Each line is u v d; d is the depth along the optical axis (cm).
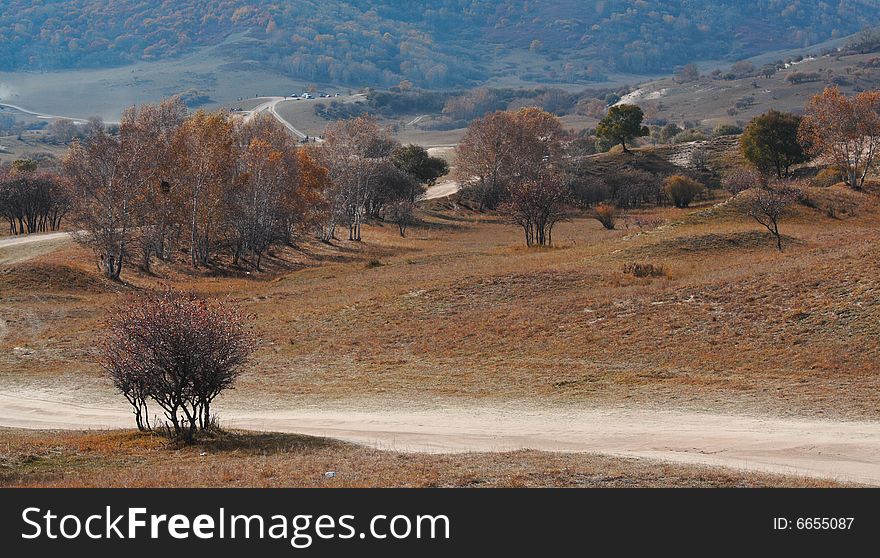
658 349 4338
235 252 10312
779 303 4719
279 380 4456
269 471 2275
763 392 3475
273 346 5256
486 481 2119
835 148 12888
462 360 4600
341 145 12875
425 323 5472
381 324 5566
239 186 9894
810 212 10156
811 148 13638
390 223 14288
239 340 3166
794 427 2962
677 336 4484
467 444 2936
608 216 12294
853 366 3659
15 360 5125
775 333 4262
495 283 6316
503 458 2467
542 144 17500
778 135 15075
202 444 2886
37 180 13075
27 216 13038
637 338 4550
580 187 16025
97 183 8350
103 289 7888
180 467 2441
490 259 8581
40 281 7662
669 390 3659
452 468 2281
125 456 2675
